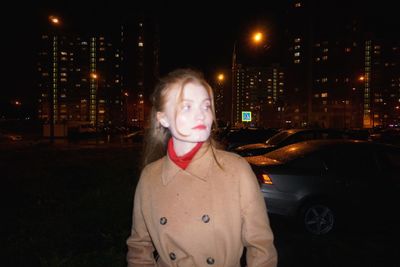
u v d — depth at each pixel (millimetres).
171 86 1523
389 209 5805
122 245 4727
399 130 40938
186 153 1550
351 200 5746
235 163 1546
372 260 4766
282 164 5914
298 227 5875
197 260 1447
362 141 6379
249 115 40688
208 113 1513
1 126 56500
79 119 169000
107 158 17047
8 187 8617
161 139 1816
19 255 4309
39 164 14266
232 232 1464
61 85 165875
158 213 1523
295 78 163250
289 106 165375
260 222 1513
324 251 5074
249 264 1509
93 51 171875
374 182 5801
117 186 8242
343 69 149625
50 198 7395
